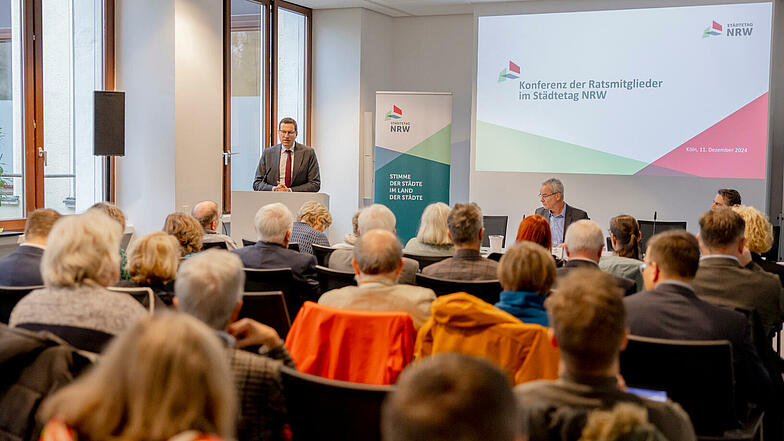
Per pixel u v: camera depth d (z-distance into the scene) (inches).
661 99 315.6
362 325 96.0
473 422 35.9
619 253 174.7
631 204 322.3
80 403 43.0
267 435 73.2
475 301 90.6
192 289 76.4
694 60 310.5
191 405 42.8
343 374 96.2
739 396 96.3
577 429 56.6
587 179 327.6
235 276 78.4
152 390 42.3
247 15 326.0
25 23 241.9
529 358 88.1
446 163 336.8
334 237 368.5
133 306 90.5
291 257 152.3
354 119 360.2
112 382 43.1
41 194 249.9
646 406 60.2
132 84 277.0
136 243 114.3
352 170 362.6
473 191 343.0
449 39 372.5
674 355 86.6
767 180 307.6
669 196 317.7
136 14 274.5
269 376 72.6
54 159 255.3
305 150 282.0
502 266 99.9
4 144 238.4
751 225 154.6
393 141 336.5
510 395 38.8
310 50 364.5
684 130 313.6
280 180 279.1
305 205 205.9
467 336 90.1
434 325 92.2
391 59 380.8
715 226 119.6
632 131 320.2
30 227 125.0
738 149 307.6
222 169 308.3
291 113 358.3
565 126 328.8
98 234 90.1
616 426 49.3
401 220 339.9
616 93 321.1
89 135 268.1
